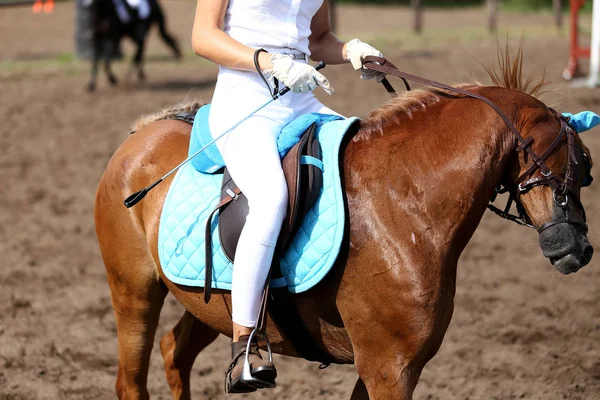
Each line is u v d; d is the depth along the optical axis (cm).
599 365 474
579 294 582
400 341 277
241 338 293
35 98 1262
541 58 1454
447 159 283
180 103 383
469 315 552
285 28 305
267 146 294
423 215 279
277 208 283
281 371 479
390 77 1302
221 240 299
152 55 1703
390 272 275
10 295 593
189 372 388
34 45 1820
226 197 300
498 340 512
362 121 306
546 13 2416
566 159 279
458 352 496
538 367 475
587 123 293
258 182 287
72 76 1448
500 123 283
